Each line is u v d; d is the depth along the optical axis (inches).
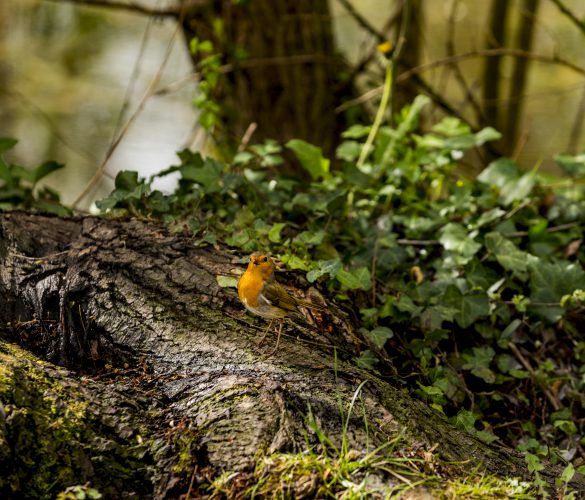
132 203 322.7
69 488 194.1
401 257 328.5
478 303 305.0
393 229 359.9
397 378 261.1
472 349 302.5
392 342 289.1
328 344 254.8
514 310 321.7
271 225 330.0
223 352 240.7
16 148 834.2
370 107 545.3
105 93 932.6
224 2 470.3
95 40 1071.0
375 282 311.9
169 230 293.6
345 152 398.0
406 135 422.3
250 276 237.9
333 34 500.1
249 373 231.1
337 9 966.4
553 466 237.6
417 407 239.3
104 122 868.0
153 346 246.1
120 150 805.9
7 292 266.1
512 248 323.3
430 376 276.5
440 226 350.3
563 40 862.5
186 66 997.8
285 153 470.0
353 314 283.1
